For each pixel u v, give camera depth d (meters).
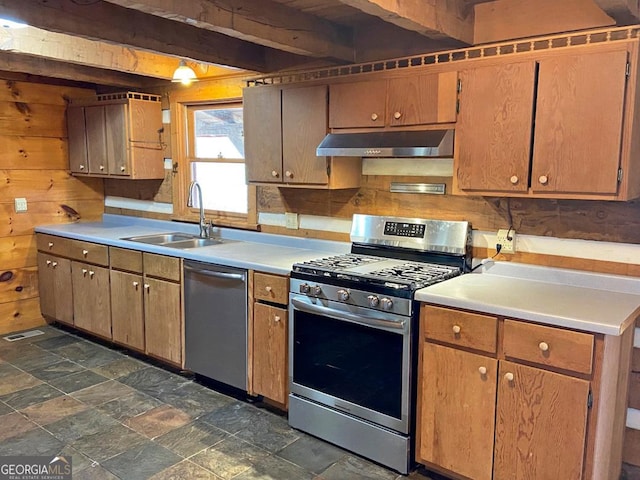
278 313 2.92
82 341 4.27
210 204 4.24
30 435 2.79
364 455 2.61
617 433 2.31
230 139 4.02
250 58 3.45
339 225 3.38
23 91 4.42
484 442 2.25
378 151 2.63
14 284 4.51
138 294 3.74
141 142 4.27
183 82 4.04
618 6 1.96
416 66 2.62
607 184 2.15
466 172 2.51
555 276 2.57
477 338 2.21
